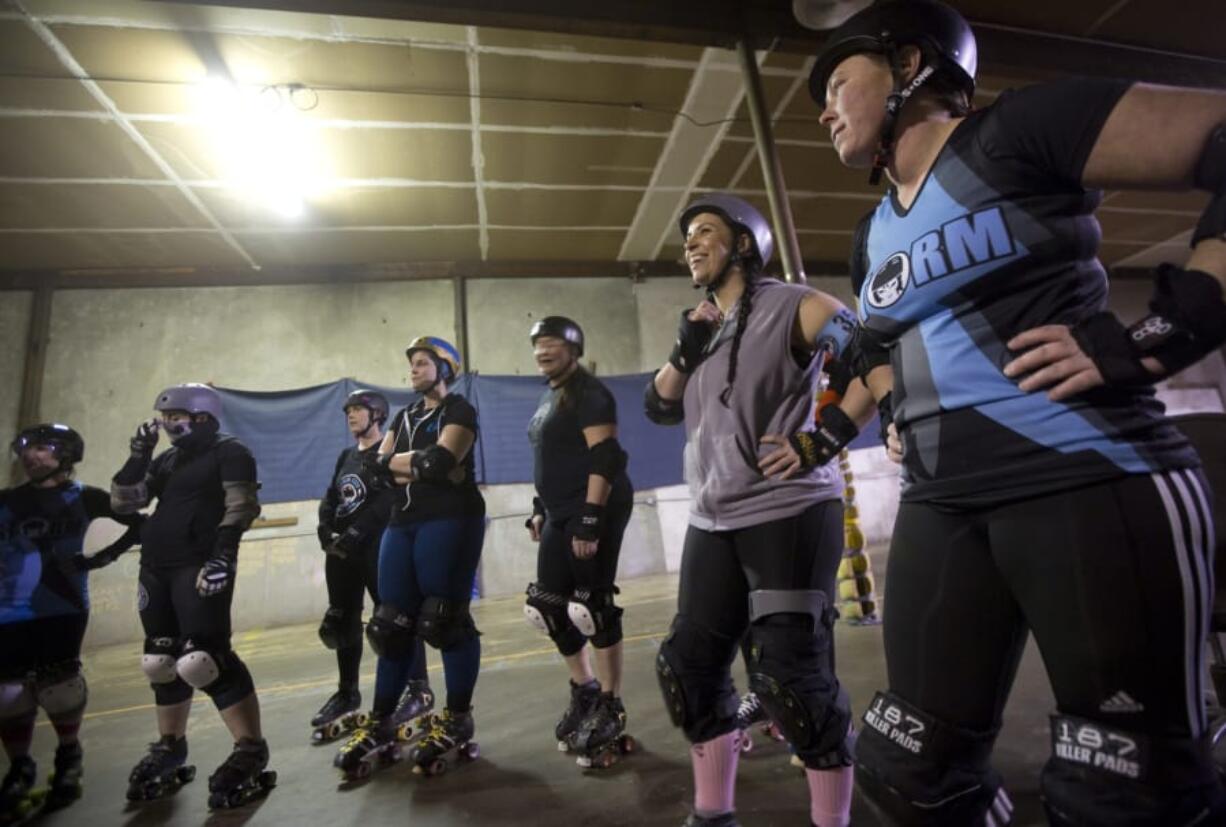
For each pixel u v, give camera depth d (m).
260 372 7.65
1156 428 0.71
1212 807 0.63
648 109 5.72
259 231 7.06
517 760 2.14
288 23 4.46
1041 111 0.74
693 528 1.39
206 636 2.02
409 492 2.23
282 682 3.79
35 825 1.97
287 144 5.72
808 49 4.65
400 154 6.02
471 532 2.24
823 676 1.21
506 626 5.15
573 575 2.24
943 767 0.80
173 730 2.21
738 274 1.51
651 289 8.75
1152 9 5.15
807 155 6.60
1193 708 0.66
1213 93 0.65
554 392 2.33
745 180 7.02
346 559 2.83
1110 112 0.69
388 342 8.01
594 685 2.26
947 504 0.82
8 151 5.48
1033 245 0.75
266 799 2.00
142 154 5.68
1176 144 0.65
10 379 7.12
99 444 7.11
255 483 2.26
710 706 1.29
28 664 2.15
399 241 7.61
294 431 7.13
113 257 7.25
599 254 8.51
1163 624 0.65
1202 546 0.68
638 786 1.83
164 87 4.95
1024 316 0.77
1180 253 9.98
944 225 0.82
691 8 4.40
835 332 1.29
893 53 0.91
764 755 1.96
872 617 3.85
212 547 2.16
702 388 1.42
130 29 4.41
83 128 5.31
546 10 4.20
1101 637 0.67
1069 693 0.70
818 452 1.22
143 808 2.04
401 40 4.71
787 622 1.21
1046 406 0.73
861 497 8.80
